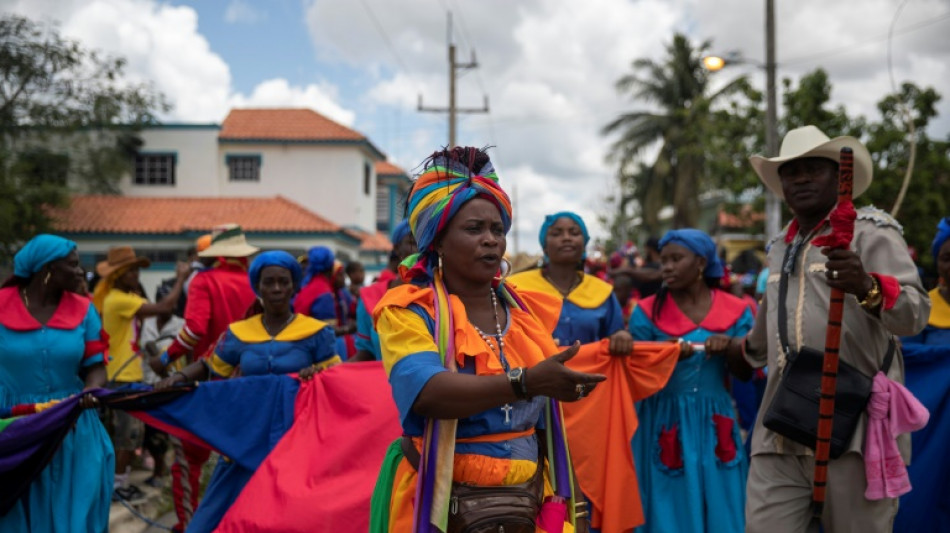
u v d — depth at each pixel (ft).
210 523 17.58
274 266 18.42
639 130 126.82
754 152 73.56
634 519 16.99
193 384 17.38
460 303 9.77
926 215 65.21
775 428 12.92
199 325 21.76
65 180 98.37
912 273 12.23
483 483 9.53
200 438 17.37
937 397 17.16
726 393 18.03
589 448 17.07
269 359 18.33
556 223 19.34
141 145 108.78
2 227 76.13
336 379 17.35
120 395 16.65
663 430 17.78
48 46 86.12
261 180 112.68
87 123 94.89
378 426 16.60
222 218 97.45
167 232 94.17
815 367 12.94
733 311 18.29
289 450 16.80
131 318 25.99
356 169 113.80
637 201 144.25
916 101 66.44
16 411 16.03
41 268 16.85
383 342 9.47
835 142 13.19
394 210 142.10
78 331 17.22
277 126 114.62
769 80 58.65
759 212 78.33
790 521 13.12
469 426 9.52
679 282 18.31
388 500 10.21
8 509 15.67
